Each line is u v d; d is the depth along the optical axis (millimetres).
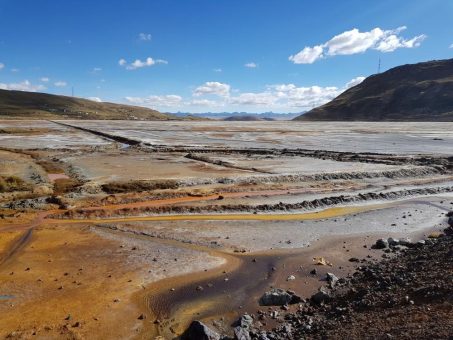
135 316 15320
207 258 21531
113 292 17234
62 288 17453
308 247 23812
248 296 17188
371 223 29219
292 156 65125
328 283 18391
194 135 111125
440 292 13117
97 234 25109
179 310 15875
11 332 13852
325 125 197500
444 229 27656
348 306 14836
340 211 32906
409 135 114938
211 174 47219
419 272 16500
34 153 63531
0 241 23266
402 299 13648
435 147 80375
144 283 18250
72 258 21047
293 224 28625
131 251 22250
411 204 35312
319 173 46719
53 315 15148
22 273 18969
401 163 56781
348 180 45125
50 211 30453
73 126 147875
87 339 13672
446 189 41375
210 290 17734
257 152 70500
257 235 25844
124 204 33031
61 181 41375
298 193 38031
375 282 16859
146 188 38719
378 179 46188
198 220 29094
